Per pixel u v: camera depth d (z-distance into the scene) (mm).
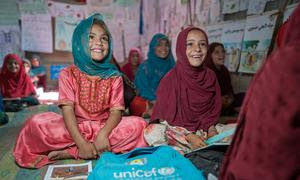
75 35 1779
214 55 2598
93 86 1773
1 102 2678
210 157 1312
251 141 593
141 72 3121
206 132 1798
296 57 526
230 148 688
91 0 4875
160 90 1876
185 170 1191
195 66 1784
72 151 1659
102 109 1799
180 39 1843
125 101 2074
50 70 4844
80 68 1784
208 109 1858
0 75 3357
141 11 5129
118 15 5023
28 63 3988
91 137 1729
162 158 1269
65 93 1730
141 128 1778
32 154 1646
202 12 3330
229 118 2445
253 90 628
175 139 1700
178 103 1829
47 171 1462
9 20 4480
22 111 3010
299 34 591
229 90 2629
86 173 1432
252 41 2391
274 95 548
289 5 2002
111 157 1319
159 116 1839
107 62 1869
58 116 1785
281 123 536
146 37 5242
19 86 3375
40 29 4711
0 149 1849
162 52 3021
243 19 2545
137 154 1369
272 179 563
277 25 2107
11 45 4543
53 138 1643
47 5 4684
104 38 1801
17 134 2191
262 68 628
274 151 552
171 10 4285
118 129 1723
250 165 589
